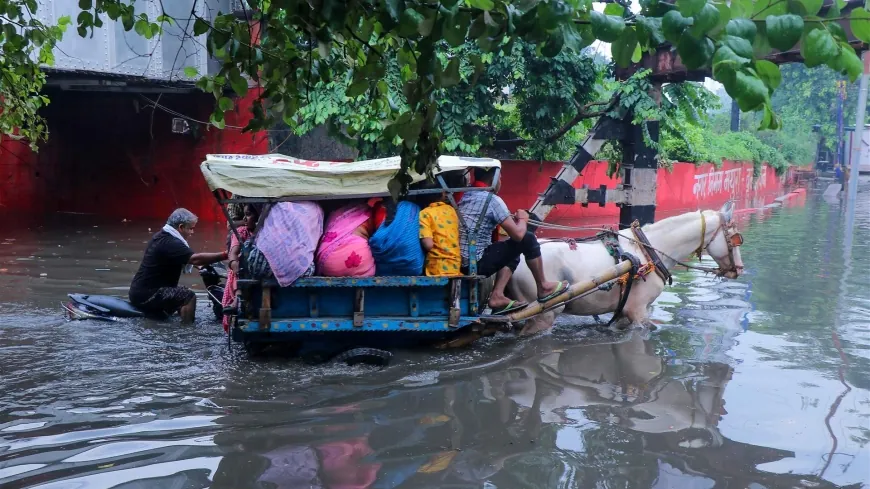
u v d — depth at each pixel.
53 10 12.40
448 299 6.10
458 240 6.18
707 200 26.20
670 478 4.09
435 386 5.56
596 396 5.39
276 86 4.20
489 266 6.46
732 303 8.78
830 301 8.91
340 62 4.44
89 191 18.11
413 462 4.24
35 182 18.55
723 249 7.75
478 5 3.02
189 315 7.46
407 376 5.77
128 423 4.75
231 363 6.07
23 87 7.69
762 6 2.64
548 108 14.51
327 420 4.86
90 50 12.95
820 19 2.58
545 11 2.78
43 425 4.69
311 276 5.82
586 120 16.59
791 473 4.17
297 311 5.95
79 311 7.49
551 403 5.23
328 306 5.96
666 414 5.05
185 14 13.98
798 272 11.09
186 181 16.64
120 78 13.05
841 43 2.59
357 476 4.05
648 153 12.78
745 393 5.50
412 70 3.88
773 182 38.09
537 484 3.99
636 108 12.21
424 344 6.46
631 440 4.60
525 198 16.91
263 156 6.30
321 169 5.87
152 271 7.54
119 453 4.29
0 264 10.84
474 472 4.12
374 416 4.94
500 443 4.52
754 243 14.62
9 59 6.45
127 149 17.41
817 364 6.25
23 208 18.66
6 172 18.66
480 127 15.78
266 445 4.45
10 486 3.85
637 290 7.34
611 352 6.54
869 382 5.77
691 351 6.61
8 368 5.84
